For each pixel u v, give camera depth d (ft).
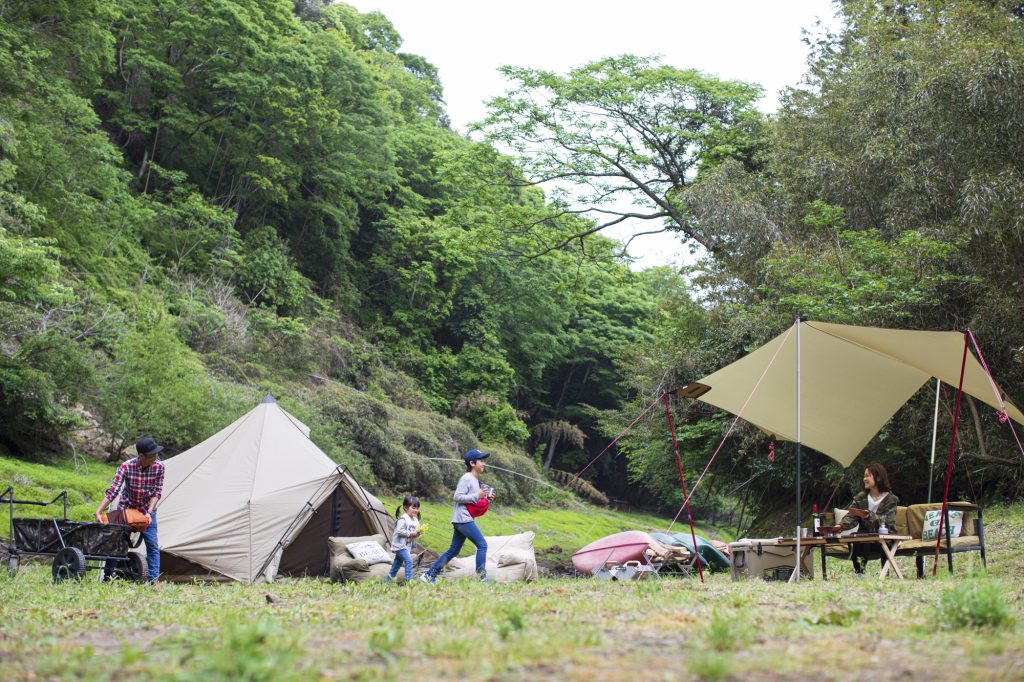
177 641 16.34
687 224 78.84
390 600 24.61
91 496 54.03
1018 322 54.19
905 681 12.16
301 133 128.98
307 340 108.78
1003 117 51.83
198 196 115.55
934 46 57.11
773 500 80.23
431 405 138.92
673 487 88.53
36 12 90.12
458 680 12.36
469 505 31.76
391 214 152.46
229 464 40.75
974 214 50.26
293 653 13.71
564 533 86.22
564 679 12.34
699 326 75.72
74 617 20.79
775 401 38.73
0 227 59.26
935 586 26.35
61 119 90.22
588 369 177.06
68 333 68.64
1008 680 11.97
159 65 115.55
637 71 80.23
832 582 29.53
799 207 69.15
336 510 41.91
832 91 69.51
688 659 13.84
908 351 35.73
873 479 32.81
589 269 96.73
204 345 95.14
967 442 58.23
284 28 133.28
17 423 60.34
